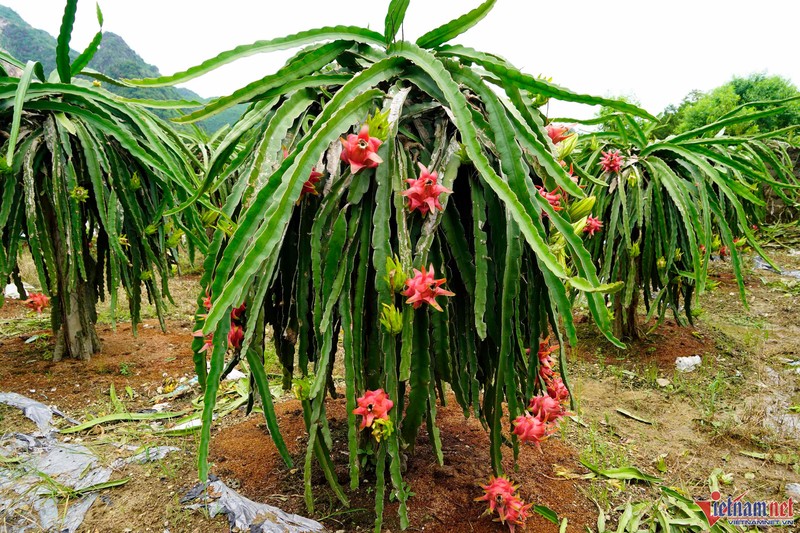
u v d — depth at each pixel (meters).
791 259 4.66
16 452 1.34
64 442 1.47
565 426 1.73
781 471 1.57
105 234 2.05
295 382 1.04
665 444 1.71
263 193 0.87
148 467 1.31
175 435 1.55
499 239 1.06
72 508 1.13
